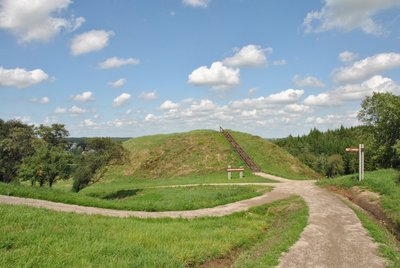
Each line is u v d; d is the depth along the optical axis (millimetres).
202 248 12586
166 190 35906
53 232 12328
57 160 36031
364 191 25984
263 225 18047
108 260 10117
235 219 19078
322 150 129000
